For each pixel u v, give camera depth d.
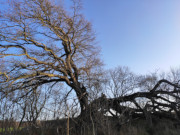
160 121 13.64
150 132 11.80
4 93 10.54
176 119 13.23
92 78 12.40
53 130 10.45
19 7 12.60
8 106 10.16
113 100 13.56
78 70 15.63
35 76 13.76
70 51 16.09
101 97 12.21
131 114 13.80
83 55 17.16
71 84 14.72
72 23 15.39
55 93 10.58
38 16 13.29
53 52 15.04
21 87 12.55
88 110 11.79
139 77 15.66
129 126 12.18
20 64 13.08
